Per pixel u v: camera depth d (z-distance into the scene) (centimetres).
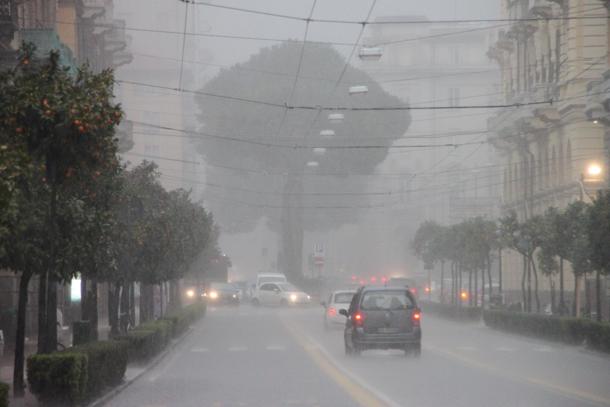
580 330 5431
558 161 9494
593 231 5275
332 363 4600
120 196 3894
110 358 3322
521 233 7581
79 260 3200
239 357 5053
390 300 4819
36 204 3009
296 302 12038
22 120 2864
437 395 3167
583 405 2853
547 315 6250
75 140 2933
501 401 2969
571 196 8975
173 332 5919
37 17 6344
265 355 5175
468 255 8950
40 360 2716
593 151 8869
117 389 3372
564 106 9038
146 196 5425
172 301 9088
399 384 3566
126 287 5516
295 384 3622
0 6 4212
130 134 8375
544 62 9819
